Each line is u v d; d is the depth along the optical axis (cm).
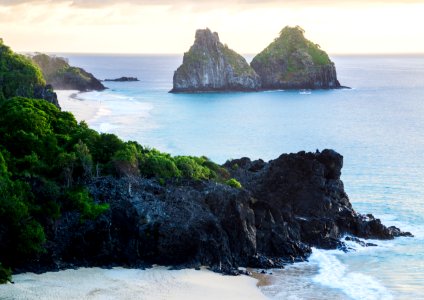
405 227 10206
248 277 7712
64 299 6612
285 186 9725
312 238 9112
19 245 7450
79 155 8988
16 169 8650
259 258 8238
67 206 8169
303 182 9700
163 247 7912
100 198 8394
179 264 7944
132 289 7050
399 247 9156
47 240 7756
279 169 9869
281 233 8781
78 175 8856
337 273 8025
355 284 7638
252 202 8850
